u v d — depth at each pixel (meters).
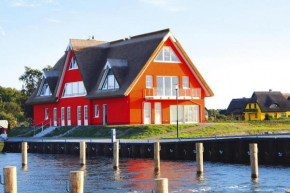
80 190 19.34
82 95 72.88
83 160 42.38
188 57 68.88
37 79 108.38
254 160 32.28
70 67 75.88
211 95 71.00
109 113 68.06
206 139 42.53
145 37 70.62
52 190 31.27
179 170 37.00
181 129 60.09
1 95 157.50
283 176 32.75
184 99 68.69
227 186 30.17
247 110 122.94
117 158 39.28
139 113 65.62
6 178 21.58
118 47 74.62
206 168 37.44
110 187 31.09
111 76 67.75
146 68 66.06
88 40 76.56
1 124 108.56
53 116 79.75
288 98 133.25
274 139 37.50
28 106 106.81
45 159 49.44
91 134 62.97
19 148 61.97
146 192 29.31
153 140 49.22
